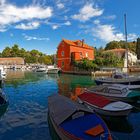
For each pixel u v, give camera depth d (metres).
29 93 25.97
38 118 15.02
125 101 18.52
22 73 66.12
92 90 19.95
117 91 18.80
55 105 13.62
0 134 12.12
